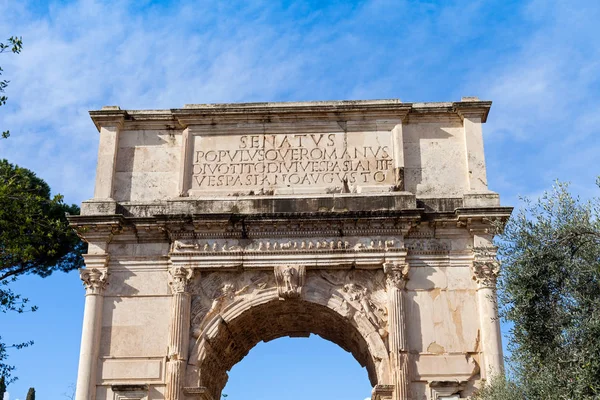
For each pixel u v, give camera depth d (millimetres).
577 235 22047
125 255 32656
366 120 34562
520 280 22250
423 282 31734
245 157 34250
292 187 33562
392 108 34375
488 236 32000
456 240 32344
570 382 20766
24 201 28828
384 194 32625
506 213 31844
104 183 33719
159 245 32844
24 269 42031
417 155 34125
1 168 29656
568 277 21906
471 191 32938
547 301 22172
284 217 32000
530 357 22641
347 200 32562
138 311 31766
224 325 31672
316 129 34594
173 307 31391
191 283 31953
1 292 31250
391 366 30297
